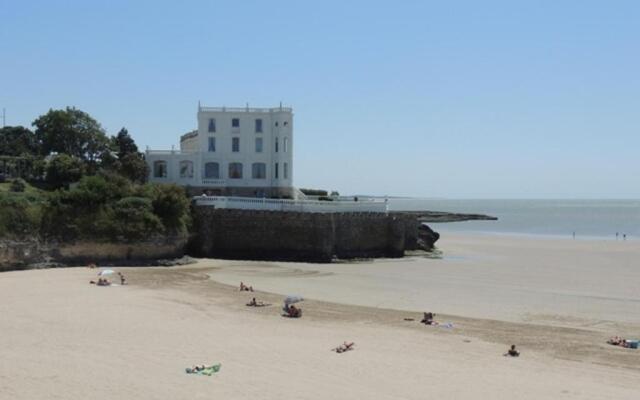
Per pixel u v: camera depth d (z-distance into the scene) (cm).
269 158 9294
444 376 2816
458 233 13638
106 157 9456
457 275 6500
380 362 3005
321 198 9488
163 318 3881
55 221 6538
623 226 16688
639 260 8062
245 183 9219
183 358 2975
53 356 2923
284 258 7431
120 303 4316
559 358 3212
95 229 6644
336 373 2803
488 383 2730
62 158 8294
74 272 5862
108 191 6894
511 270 6956
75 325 3594
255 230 7475
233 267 6756
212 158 9200
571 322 4209
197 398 2417
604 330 3959
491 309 4659
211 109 9231
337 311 4391
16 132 11512
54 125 9669
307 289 5422
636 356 3281
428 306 4741
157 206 7050
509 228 15725
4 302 4241
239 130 9262
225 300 4647
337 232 7631
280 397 2458
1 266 6106
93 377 2627
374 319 4119
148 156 9031
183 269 6500
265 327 3750
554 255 8669
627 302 5006
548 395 2584
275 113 9288
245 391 2516
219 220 7506
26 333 3369
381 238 8081
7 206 6309
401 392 2570
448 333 3738
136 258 6812
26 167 8744
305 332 3647
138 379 2622
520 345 3475
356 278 6150
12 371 2669
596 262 7825
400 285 5762
